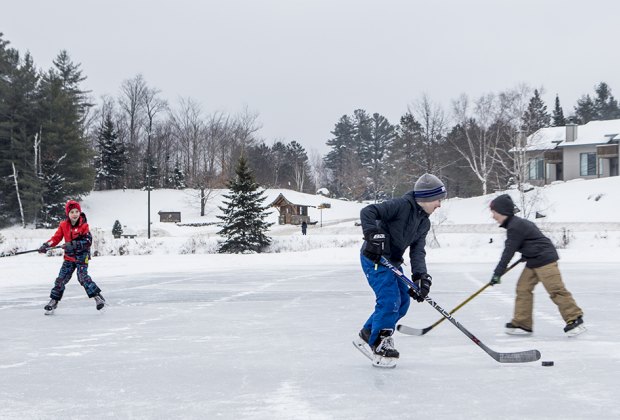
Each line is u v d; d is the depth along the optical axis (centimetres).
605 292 1269
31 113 7269
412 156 8238
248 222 3747
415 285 567
